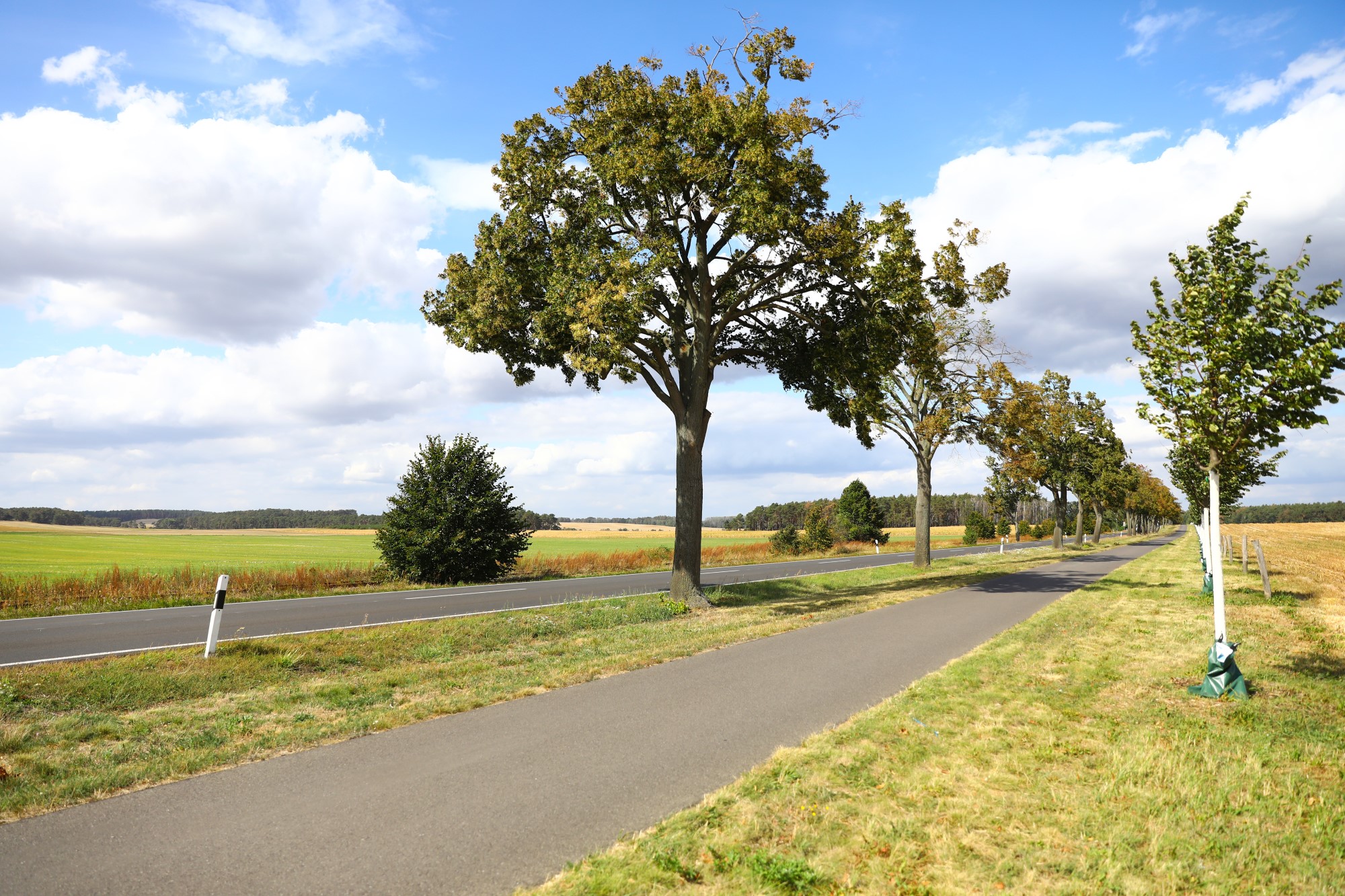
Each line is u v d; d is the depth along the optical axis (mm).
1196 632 11711
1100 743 6109
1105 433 53312
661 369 17016
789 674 8945
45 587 18078
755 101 14820
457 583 23688
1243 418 8117
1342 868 4035
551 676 8805
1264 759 5734
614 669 9258
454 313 17344
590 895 3641
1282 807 4828
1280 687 8055
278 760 5770
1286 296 7691
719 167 15141
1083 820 4594
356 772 5477
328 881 3793
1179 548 44969
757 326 18484
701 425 17109
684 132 15477
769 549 43062
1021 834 4395
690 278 17094
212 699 7965
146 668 8773
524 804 4840
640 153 15102
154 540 80688
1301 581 19828
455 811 4727
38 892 3652
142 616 15203
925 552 27266
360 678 9016
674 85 15961
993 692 7809
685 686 8297
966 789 5098
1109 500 56875
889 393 27156
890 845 4227
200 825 4504
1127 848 4223
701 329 17141
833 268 17016
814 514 48375
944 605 15961
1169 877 3908
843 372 18047
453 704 7434
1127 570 26031
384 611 15766
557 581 24859
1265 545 41844
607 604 16328
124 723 6887
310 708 7520
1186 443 8438
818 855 4086
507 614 14477
